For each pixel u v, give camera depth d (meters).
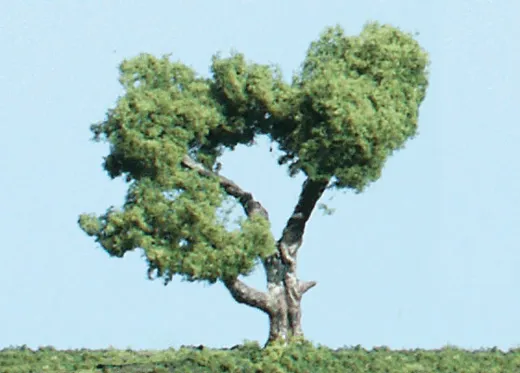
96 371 110.50
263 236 112.38
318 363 110.44
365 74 113.75
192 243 110.75
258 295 118.50
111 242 111.94
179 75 115.31
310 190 119.44
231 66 116.81
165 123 110.75
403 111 114.38
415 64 116.69
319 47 116.25
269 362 106.62
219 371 104.88
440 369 114.69
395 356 119.69
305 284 121.69
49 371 112.62
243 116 118.94
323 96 110.06
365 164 112.69
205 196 112.25
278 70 117.38
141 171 113.62
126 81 112.44
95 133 114.50
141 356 124.31
